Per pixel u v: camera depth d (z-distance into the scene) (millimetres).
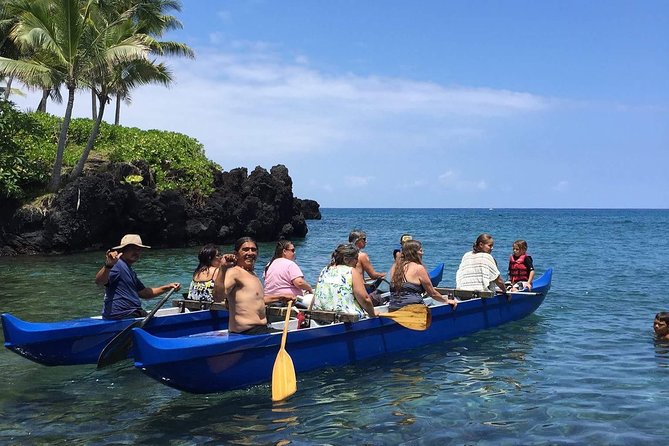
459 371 7113
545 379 6746
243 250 6527
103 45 22297
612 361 7457
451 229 53031
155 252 24078
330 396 6207
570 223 71125
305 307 8422
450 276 16578
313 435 5148
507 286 10578
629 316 10383
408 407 5855
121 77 23641
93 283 14031
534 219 92188
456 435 5137
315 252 25719
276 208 33406
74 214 22312
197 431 5246
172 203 25922
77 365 7180
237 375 6285
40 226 22031
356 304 7445
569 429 5254
